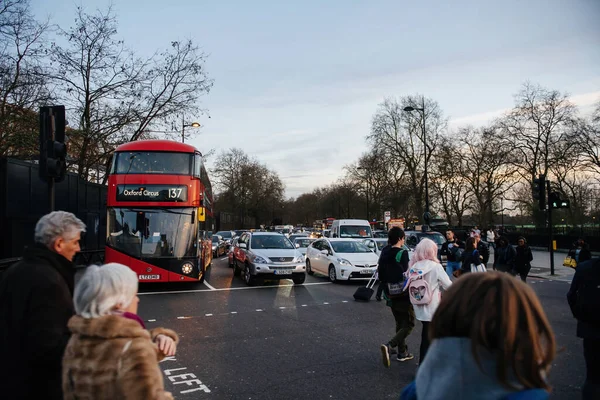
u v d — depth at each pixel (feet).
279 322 29.99
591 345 12.42
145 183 43.91
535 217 142.61
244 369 19.76
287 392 16.96
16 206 52.90
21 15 64.18
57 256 8.87
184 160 45.11
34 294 7.94
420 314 17.97
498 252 47.65
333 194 307.78
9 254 50.96
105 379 6.24
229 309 34.91
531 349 4.59
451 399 4.66
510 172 157.79
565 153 138.82
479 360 4.64
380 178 198.49
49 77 71.82
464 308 4.92
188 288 47.19
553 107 144.56
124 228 43.37
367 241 60.75
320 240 59.77
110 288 6.86
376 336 26.05
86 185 74.18
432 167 172.65
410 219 198.49
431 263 18.19
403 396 5.72
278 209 327.88
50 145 24.39
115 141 81.25
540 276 62.90
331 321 30.35
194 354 22.17
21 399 7.75
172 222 43.93
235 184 280.72
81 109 77.05
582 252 50.31
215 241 106.01
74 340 6.70
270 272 47.50
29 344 7.65
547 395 4.62
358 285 50.21
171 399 6.67
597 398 12.14
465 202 195.62
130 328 6.56
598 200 173.58
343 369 19.75
